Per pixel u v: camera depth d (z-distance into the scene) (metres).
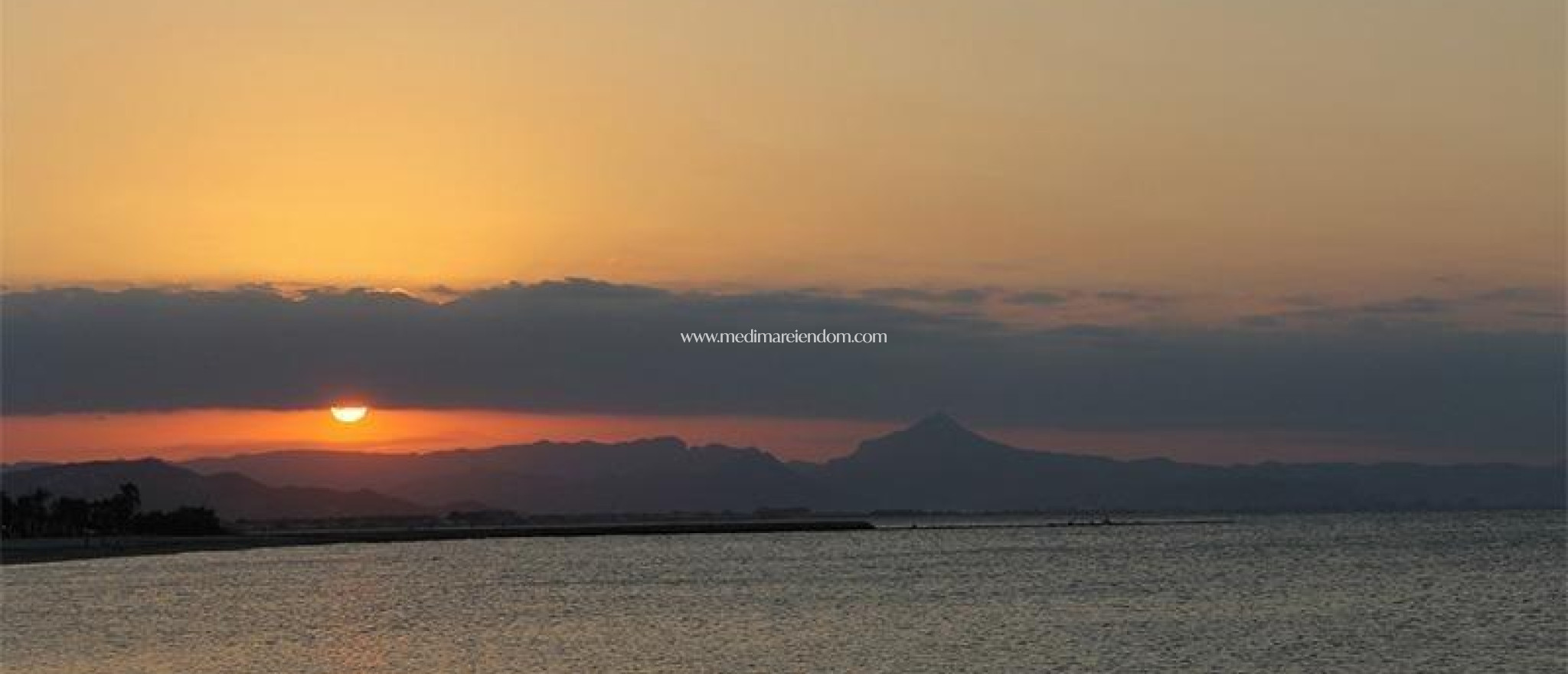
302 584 153.50
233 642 95.75
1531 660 84.19
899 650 89.38
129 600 128.88
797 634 98.62
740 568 186.00
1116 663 83.31
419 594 137.88
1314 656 86.00
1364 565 174.12
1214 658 85.31
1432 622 104.19
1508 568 163.38
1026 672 80.19
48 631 101.81
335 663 85.62
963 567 183.38
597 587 148.88
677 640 95.62
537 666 83.81
